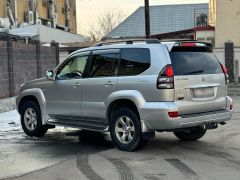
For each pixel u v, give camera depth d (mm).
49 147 11312
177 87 9961
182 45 10258
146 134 10180
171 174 8844
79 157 10188
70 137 12547
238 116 15578
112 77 10719
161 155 10203
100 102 10922
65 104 11711
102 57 11078
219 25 39938
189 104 10086
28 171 9234
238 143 11312
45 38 39062
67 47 33125
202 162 9617
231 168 9172
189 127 10203
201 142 11461
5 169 9398
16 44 20750
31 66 22547
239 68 36344
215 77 10617
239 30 39625
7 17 39594
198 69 10375
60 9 55688
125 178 8648
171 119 9820
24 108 12914
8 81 19812
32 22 43875
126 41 10797
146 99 10102
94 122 11227
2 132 13406
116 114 10641
